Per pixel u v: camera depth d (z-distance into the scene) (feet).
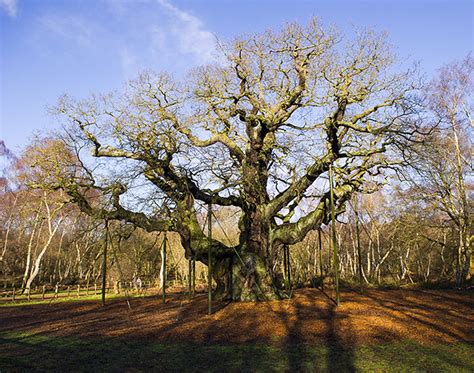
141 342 39.32
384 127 59.72
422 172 66.13
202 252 69.15
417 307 60.03
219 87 64.75
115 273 122.01
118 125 60.95
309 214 70.18
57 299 102.22
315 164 64.69
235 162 69.56
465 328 43.96
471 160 107.24
